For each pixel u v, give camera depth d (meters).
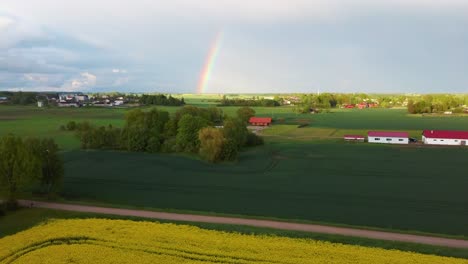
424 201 65.62
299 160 104.06
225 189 75.00
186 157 109.50
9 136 61.56
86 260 38.25
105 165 97.56
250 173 89.56
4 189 58.44
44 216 54.94
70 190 74.06
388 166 94.88
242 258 39.09
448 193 70.50
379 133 136.12
